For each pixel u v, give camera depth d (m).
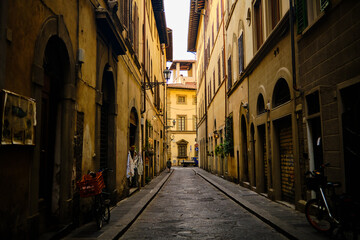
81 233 6.55
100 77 8.95
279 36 10.39
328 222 6.17
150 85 21.06
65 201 6.42
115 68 10.85
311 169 8.34
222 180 21.61
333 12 6.95
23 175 4.71
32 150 4.97
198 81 45.56
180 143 56.88
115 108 10.91
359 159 6.04
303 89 8.61
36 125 5.06
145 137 19.45
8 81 4.27
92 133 8.22
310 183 6.69
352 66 6.27
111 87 10.74
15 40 4.44
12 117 4.27
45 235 5.68
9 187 4.32
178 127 57.34
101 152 10.15
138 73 16.53
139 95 16.89
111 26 9.05
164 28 29.86
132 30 14.30
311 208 6.72
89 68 7.96
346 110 6.62
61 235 6.06
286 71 9.88
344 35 6.53
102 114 10.30
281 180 11.26
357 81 6.01
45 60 5.93
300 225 7.24
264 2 12.40
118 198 11.39
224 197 13.34
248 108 15.24
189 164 54.16
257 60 13.12
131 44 13.80
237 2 17.64
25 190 4.77
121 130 12.10
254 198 12.15
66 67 6.62
